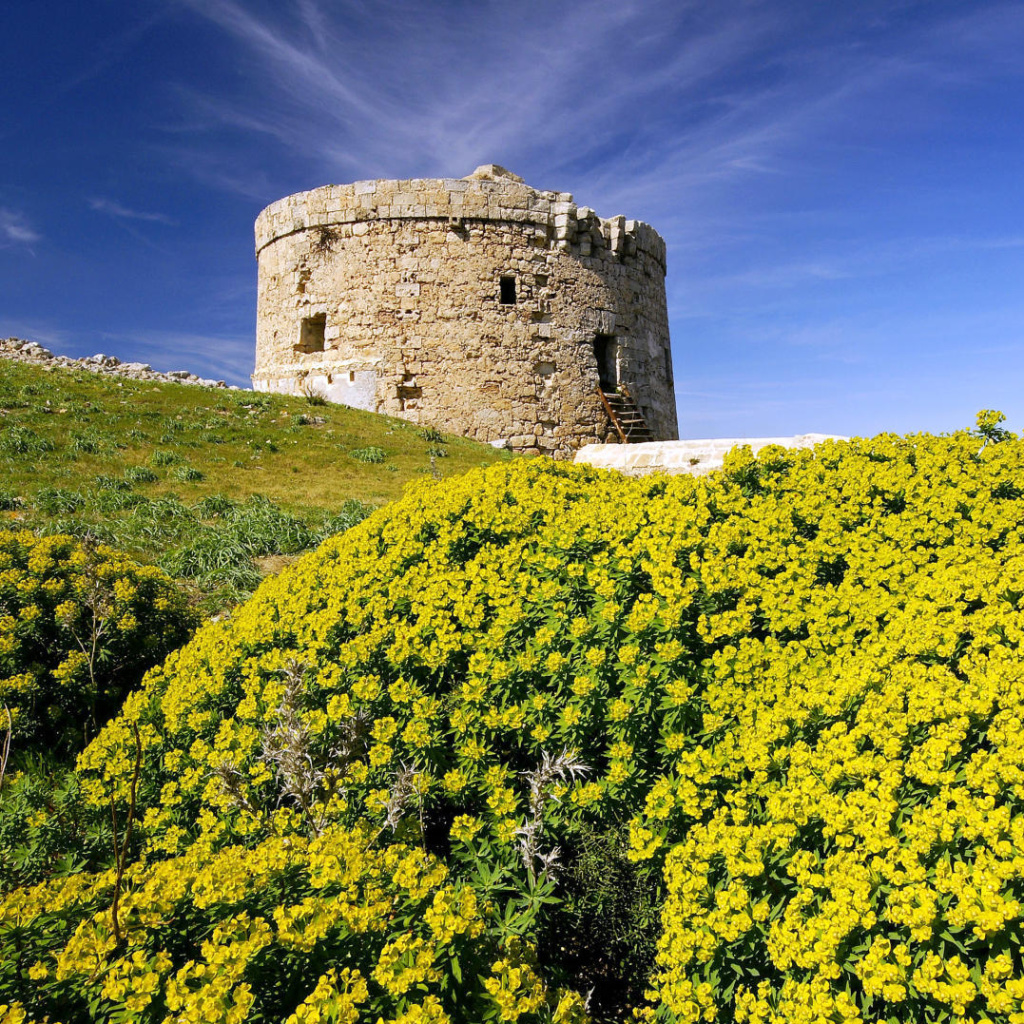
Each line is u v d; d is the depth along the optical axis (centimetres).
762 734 389
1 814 509
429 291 2194
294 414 1917
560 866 370
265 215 2438
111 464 1441
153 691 595
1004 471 627
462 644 504
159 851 439
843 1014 265
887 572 520
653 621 471
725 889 335
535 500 675
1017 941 263
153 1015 271
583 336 2328
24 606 696
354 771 412
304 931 283
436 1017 252
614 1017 366
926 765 321
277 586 696
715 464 1202
